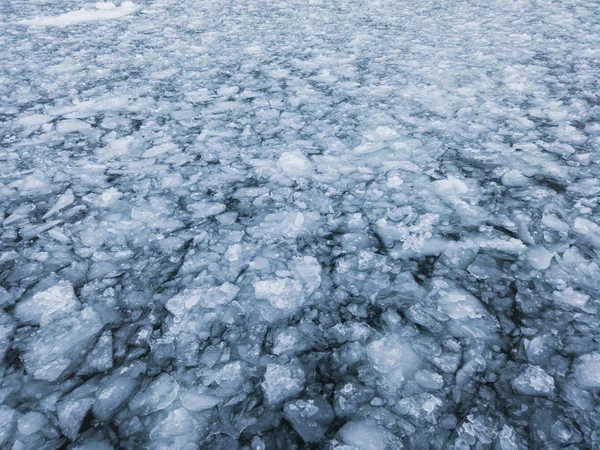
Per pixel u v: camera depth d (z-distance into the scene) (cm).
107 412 86
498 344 97
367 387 89
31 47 352
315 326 104
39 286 116
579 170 161
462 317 104
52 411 86
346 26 413
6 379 92
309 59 314
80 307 110
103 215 147
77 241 134
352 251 129
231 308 109
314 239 134
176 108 237
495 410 83
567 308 104
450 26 396
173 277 120
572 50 299
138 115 228
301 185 164
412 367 93
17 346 99
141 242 134
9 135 205
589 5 444
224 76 285
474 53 307
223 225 142
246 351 98
